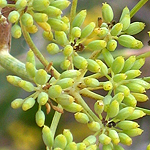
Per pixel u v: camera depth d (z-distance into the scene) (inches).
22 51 13.2
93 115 9.5
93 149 9.2
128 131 9.5
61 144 9.1
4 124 13.4
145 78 9.8
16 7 9.2
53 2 9.4
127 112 9.4
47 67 9.4
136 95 9.8
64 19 9.6
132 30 9.8
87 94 9.7
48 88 9.3
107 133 9.5
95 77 9.7
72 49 9.5
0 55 9.9
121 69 9.6
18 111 13.5
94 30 9.6
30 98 9.2
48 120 13.4
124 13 9.9
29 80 9.9
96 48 9.6
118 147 9.5
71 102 9.2
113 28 9.6
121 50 12.8
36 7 9.2
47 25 9.3
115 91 9.6
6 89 13.2
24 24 9.2
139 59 9.8
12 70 9.9
